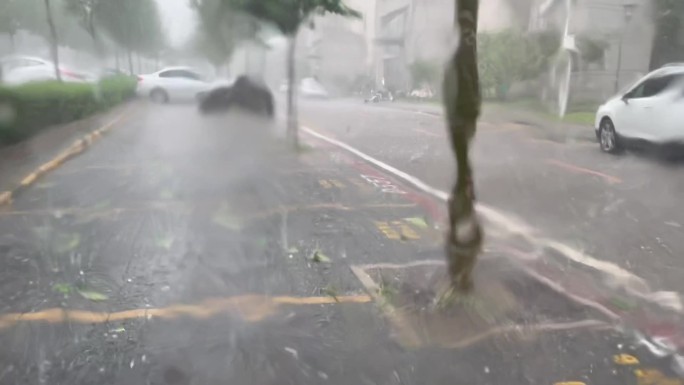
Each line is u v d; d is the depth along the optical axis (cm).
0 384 342
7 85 1134
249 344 386
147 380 346
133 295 466
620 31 1869
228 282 491
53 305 446
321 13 1148
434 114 2192
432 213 709
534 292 461
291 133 1256
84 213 706
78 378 348
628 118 1145
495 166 1024
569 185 862
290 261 539
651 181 896
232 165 1016
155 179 901
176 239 604
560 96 1942
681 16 1742
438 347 381
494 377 349
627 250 572
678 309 434
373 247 579
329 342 389
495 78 1952
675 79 1088
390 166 1043
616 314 427
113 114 1911
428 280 483
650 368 358
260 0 1118
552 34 1942
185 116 1900
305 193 816
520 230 625
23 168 948
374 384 343
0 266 526
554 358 368
